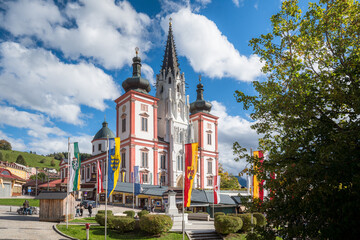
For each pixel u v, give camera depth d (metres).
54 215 30.17
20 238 21.56
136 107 68.44
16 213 37.28
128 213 34.84
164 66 85.94
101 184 48.22
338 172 10.57
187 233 28.02
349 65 12.73
